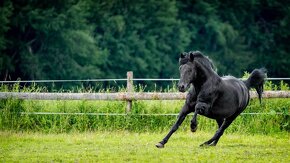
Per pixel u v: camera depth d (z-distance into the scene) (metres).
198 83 15.51
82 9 55.94
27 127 20.44
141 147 16.47
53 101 20.80
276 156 15.14
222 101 15.84
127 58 57.28
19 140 18.17
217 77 15.73
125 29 58.12
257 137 19.12
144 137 18.80
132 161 14.25
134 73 57.69
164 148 16.14
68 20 54.38
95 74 54.38
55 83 53.22
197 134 19.45
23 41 53.59
